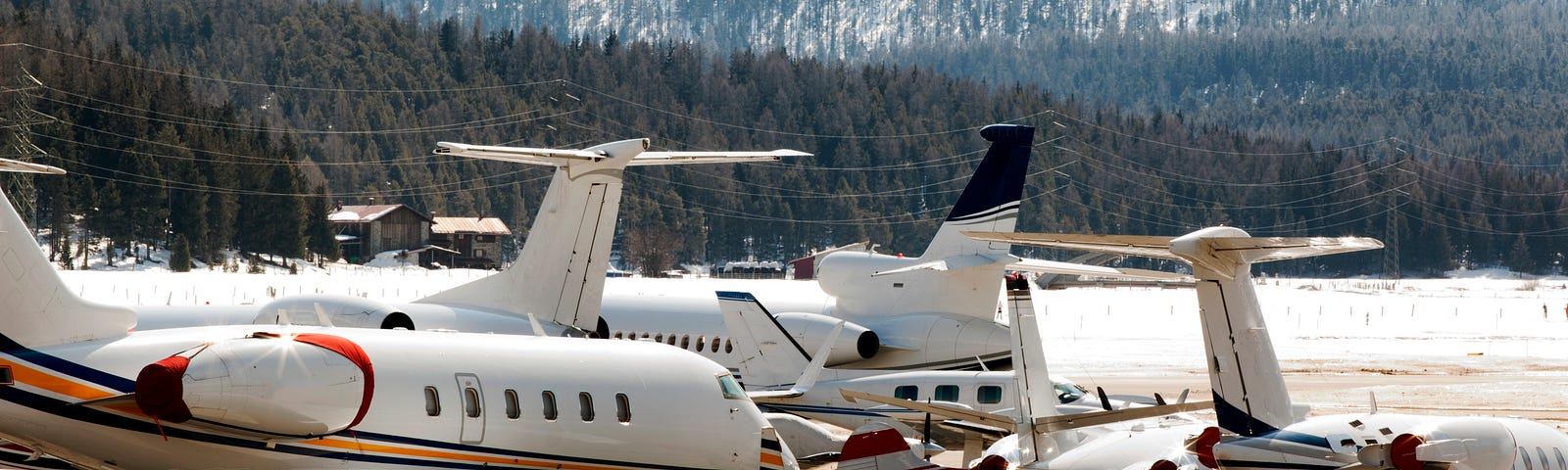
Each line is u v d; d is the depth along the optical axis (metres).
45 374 50.91
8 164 53.62
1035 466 65.50
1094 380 166.25
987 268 116.25
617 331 115.12
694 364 66.81
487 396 57.47
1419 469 56.84
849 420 95.81
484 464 56.91
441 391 56.09
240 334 55.41
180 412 49.00
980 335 113.12
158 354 52.72
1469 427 59.56
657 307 116.12
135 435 50.91
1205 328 62.41
